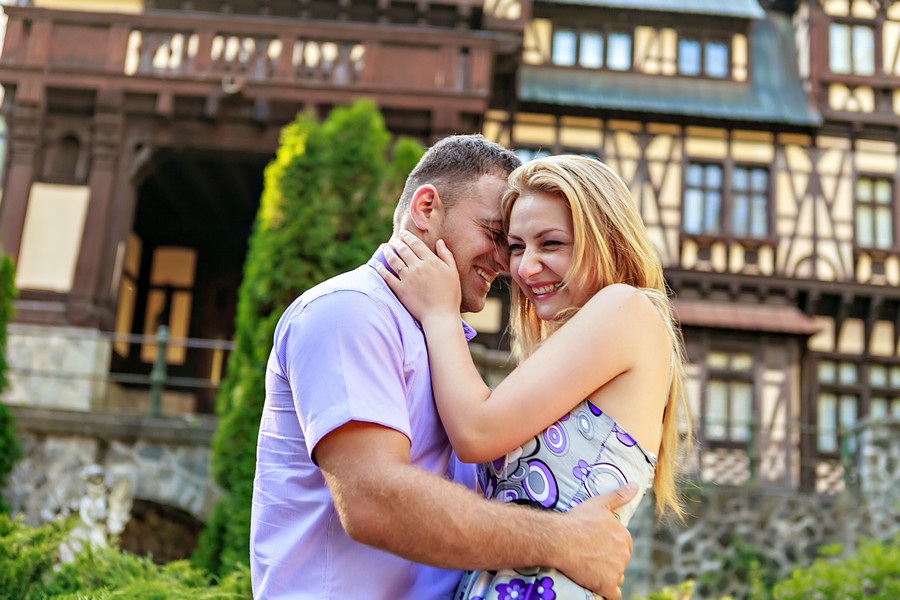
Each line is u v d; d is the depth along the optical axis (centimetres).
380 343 169
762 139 1441
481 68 1223
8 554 305
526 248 192
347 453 159
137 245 1465
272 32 1225
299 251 580
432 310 185
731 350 1355
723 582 845
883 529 880
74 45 1220
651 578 835
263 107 1194
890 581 468
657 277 198
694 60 1483
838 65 1477
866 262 1417
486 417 171
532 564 160
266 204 600
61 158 1216
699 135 1436
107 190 1191
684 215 1411
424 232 199
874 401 1405
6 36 1222
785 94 1474
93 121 1210
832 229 1422
